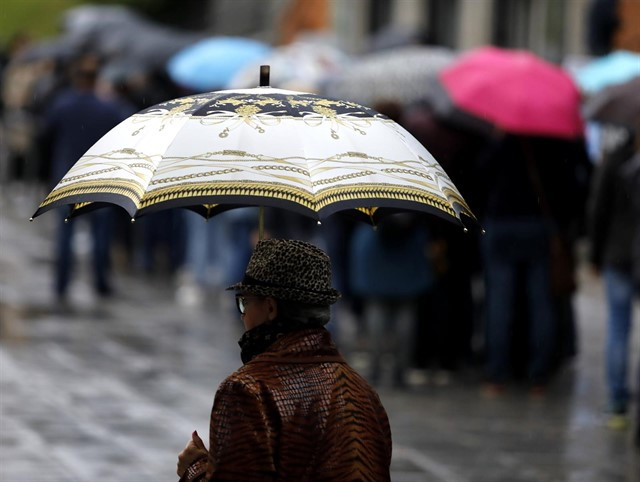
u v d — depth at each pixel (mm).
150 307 29188
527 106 20953
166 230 34688
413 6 49719
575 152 21547
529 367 22734
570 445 17844
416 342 23047
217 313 28781
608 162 18969
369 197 7340
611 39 33562
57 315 27219
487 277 21672
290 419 7297
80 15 45125
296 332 7535
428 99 21891
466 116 21109
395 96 24422
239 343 7660
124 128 7891
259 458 7195
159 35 39031
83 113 28344
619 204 18938
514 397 21328
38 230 43344
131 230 36219
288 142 7465
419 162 7793
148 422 17797
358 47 52438
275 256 7520
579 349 26328
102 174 7570
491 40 47531
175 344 24422
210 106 7711
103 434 16953
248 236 27000
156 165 7402
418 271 21172
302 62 29047
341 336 26625
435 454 16906
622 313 19141
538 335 21438
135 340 24656
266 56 32250
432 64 24844
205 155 7395
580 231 21734
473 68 21922
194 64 32156
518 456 17031
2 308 27703
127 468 15289
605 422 19359
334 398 7430
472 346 23875
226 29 69750
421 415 19547
